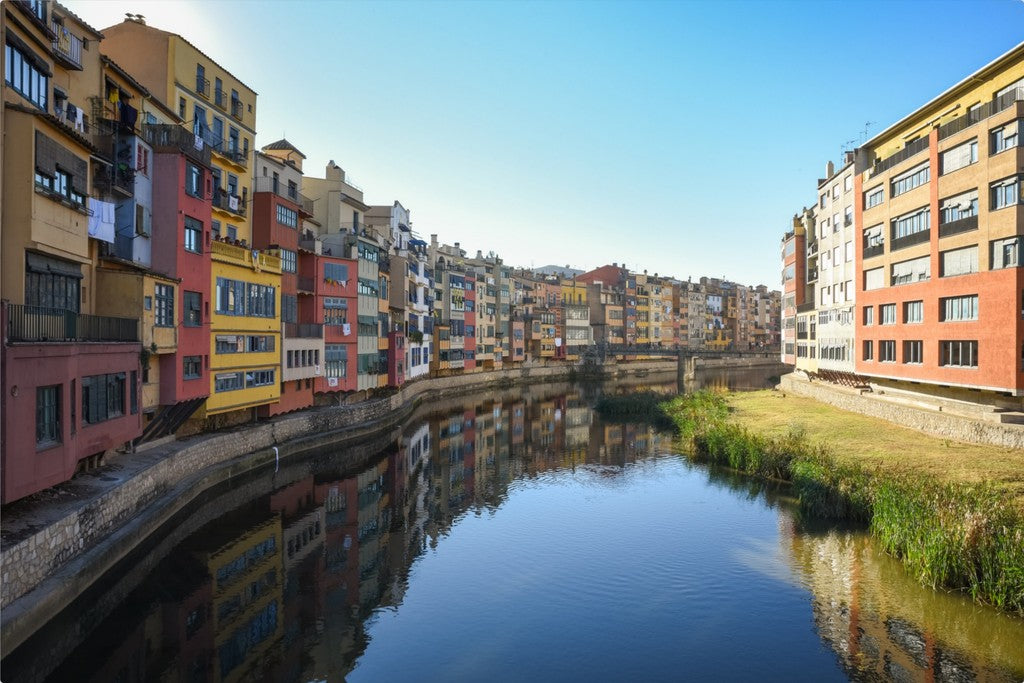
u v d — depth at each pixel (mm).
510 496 31891
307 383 42938
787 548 23266
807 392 62281
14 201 17844
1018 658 15656
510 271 102062
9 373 15547
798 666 15836
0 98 17094
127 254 25828
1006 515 19250
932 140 37812
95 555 17672
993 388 32344
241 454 32281
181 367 27969
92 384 20312
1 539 15047
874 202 46594
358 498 30578
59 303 21000
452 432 50625
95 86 25094
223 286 32156
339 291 46594
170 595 19219
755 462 34375
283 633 17531
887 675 15312
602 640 17297
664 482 34031
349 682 15266
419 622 18359
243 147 39125
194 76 34500
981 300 33250
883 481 24875
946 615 17703
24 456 16203
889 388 46344
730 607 19016
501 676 15547
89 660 15609
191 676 15250
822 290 60312
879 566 21047
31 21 19359
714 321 163250
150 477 23047
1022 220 30922
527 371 101062
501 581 21203
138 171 26359
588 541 24969
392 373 55781
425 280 70000
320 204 50469
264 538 24312
